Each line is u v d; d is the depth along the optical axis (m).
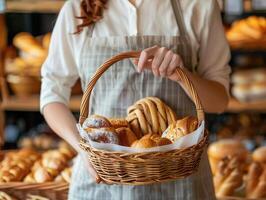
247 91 3.88
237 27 3.86
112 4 1.80
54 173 2.41
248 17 4.23
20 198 2.21
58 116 1.83
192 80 1.74
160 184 1.74
